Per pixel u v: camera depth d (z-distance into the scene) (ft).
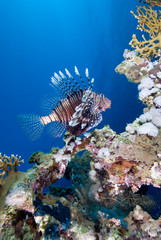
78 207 10.91
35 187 8.76
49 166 9.42
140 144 10.77
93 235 8.76
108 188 11.59
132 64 20.34
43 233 7.48
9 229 6.62
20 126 9.50
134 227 9.86
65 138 10.61
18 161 8.98
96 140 11.55
